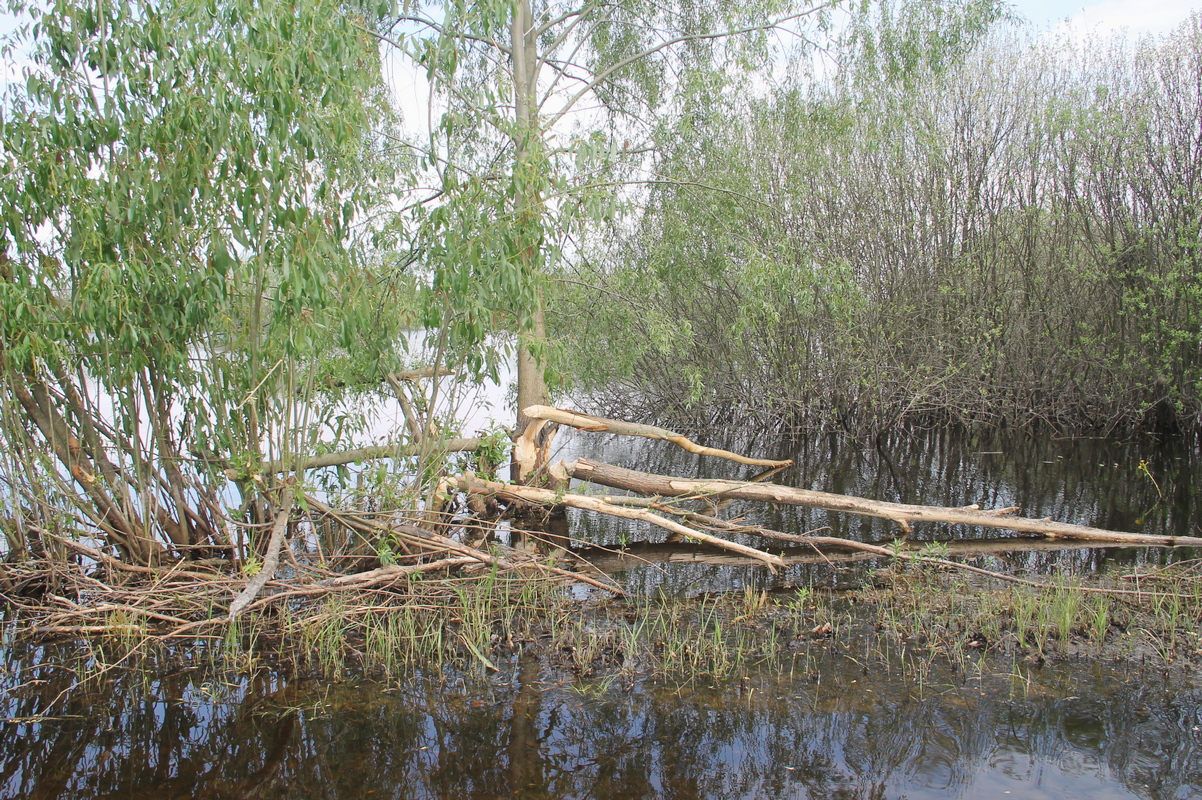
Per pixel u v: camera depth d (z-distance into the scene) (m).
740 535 7.12
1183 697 3.79
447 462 6.35
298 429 5.46
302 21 4.40
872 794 3.09
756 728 3.61
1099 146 11.88
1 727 3.66
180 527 5.73
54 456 5.42
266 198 4.52
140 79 4.51
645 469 10.62
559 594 5.46
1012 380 13.10
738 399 13.57
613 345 9.33
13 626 4.86
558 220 5.64
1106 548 6.45
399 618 4.84
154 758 3.40
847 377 12.86
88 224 4.43
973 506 7.21
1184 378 11.40
